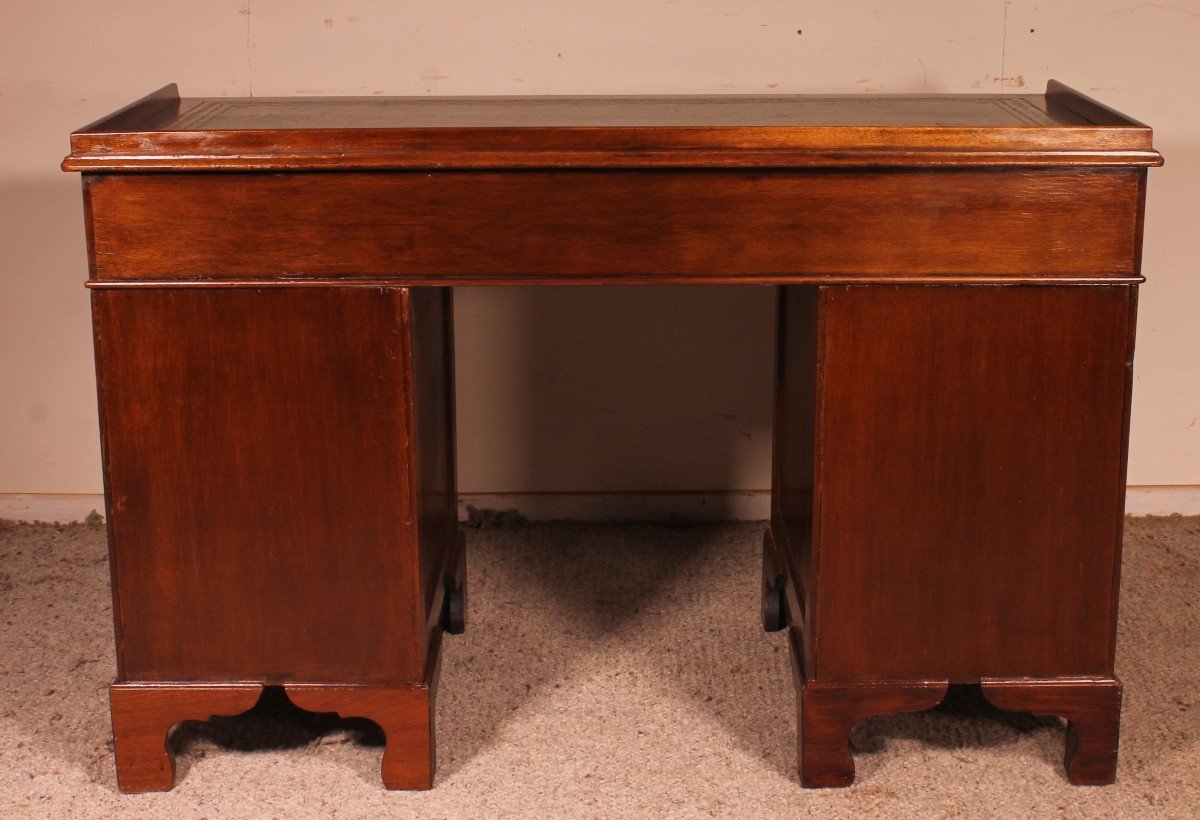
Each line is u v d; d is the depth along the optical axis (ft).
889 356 6.08
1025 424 6.16
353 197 5.87
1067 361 6.07
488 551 9.46
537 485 9.97
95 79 9.01
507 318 9.59
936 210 5.88
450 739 7.03
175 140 5.76
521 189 5.85
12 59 8.95
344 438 6.17
